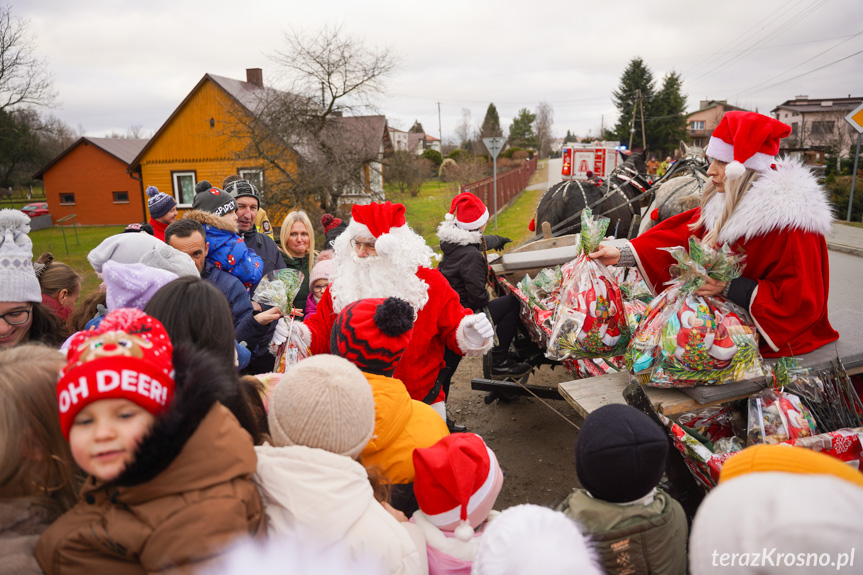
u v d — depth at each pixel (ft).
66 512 4.82
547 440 14.71
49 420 4.97
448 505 6.09
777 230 8.92
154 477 4.18
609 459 5.42
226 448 4.47
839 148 87.97
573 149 43.45
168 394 4.39
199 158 85.46
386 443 7.15
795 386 9.36
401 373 10.32
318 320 10.69
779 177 8.98
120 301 7.68
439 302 10.39
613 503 5.66
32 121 128.06
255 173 58.18
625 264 10.72
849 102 165.89
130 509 4.29
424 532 6.19
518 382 14.92
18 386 4.83
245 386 6.50
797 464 4.03
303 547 4.70
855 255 38.96
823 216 8.78
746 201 8.98
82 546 4.25
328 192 57.36
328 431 5.17
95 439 4.14
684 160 28.45
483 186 68.74
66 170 110.93
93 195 111.34
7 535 4.70
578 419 15.71
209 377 4.48
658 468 5.48
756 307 8.92
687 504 8.67
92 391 4.09
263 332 10.50
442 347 10.85
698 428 10.39
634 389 8.68
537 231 27.53
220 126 82.84
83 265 64.75
